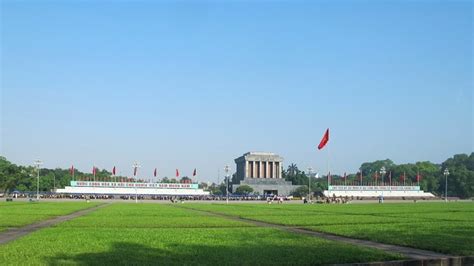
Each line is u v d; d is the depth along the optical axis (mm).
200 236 37719
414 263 25609
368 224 52781
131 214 72125
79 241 32969
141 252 27969
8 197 169500
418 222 56031
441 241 34500
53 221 55312
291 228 48094
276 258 25922
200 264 23984
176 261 24891
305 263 24391
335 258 25828
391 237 37594
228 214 74812
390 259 25781
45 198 179875
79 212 77312
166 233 39906
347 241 35750
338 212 82875
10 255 26297
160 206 112438
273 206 116938
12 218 58531
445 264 26484
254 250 29234
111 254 26969
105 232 40125
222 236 37938
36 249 28719
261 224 52938
